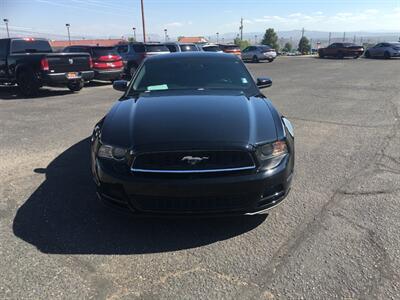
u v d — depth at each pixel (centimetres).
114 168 332
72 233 352
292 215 380
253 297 265
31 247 329
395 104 1005
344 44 3684
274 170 332
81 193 438
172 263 306
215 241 337
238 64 520
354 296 264
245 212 329
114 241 339
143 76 492
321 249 320
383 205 399
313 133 699
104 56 1538
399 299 260
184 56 530
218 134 330
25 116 892
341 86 1413
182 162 317
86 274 292
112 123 368
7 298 265
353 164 527
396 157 555
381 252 314
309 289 271
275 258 309
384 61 3109
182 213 322
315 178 476
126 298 266
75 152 595
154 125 348
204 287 276
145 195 321
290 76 1862
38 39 1357
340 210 389
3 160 560
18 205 409
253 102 412
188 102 402
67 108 999
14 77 1259
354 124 770
